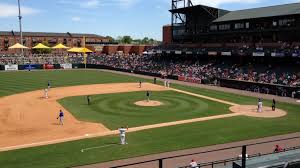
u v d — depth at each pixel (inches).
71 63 4394.7
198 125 1407.5
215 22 3489.2
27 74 3503.9
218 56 3417.8
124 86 2667.3
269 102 1990.7
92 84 2775.6
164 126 1384.1
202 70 3198.8
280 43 2765.7
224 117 1572.3
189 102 1961.1
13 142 1152.2
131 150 1071.6
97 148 1090.1
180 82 3002.0
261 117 1582.2
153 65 3853.3
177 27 4072.3
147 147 1103.6
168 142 1160.8
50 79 3080.7
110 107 1775.3
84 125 1389.0
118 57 4650.6
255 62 3006.9
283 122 1482.5
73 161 967.0
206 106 1841.8
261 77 2581.2
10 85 2632.9
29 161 962.7
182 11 3860.7
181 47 3737.7
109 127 1360.7
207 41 3688.5
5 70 3924.7
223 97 2170.3
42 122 1439.5
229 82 2674.7
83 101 1957.4
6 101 1951.3
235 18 3287.4
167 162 959.0
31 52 5861.2
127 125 1393.9
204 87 2664.9
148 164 943.7
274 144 1144.8
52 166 924.6
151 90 2455.7
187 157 1002.7
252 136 1246.3
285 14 2805.1
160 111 1686.8
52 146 1107.9
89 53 5487.2
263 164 428.1
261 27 3083.2
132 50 5433.1
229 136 1242.6
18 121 1455.5
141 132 1288.1
